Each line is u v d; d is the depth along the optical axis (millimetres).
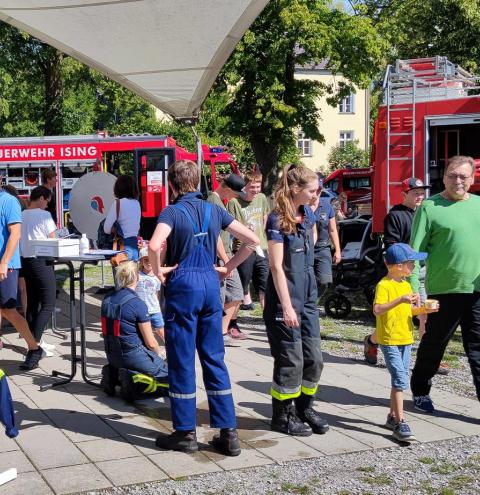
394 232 7574
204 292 5109
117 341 6223
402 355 5551
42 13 6742
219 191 8430
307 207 5504
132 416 5965
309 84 28781
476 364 5965
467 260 5855
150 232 18156
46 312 7711
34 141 20141
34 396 6512
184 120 9992
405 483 4711
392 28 28438
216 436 5281
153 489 4570
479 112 11133
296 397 5582
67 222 20281
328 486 4645
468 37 28031
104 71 8531
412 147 11539
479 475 4848
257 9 6590
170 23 6910
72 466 4918
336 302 10680
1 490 4520
